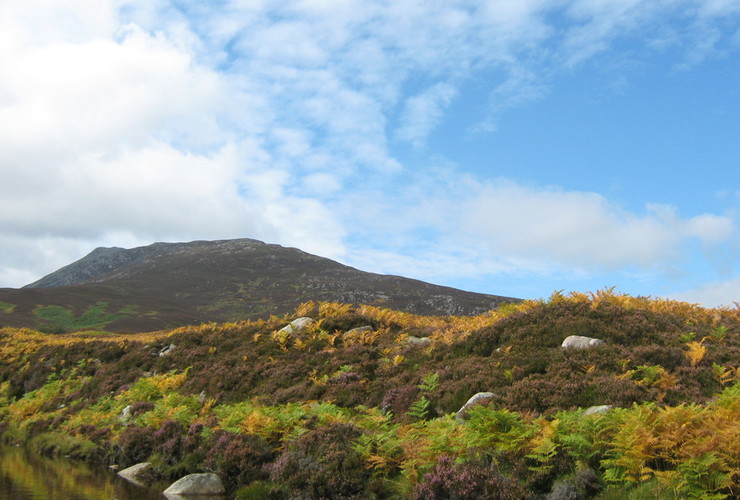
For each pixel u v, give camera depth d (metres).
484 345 19.31
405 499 10.59
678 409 10.02
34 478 15.26
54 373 30.69
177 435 16.95
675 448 9.27
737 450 8.32
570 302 21.16
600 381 13.74
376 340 24.16
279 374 21.38
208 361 25.70
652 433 9.44
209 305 123.81
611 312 19.45
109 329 83.00
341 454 12.51
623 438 9.55
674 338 17.30
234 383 21.92
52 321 84.19
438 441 11.27
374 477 11.77
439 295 135.25
